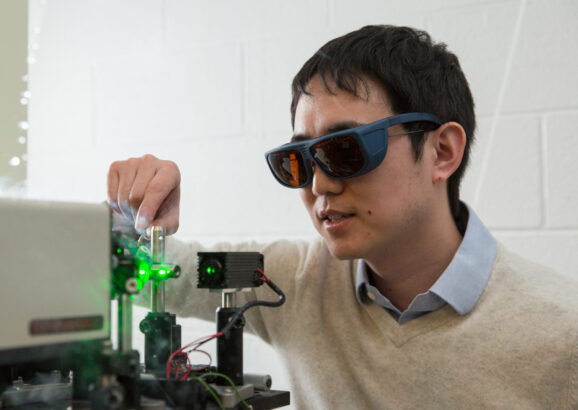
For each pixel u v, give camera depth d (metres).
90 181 1.76
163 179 0.90
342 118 0.78
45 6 1.85
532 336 0.82
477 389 0.82
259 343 1.46
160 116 1.66
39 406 0.60
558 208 1.20
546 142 1.21
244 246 1.16
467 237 0.90
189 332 1.56
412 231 0.85
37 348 0.49
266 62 1.51
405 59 0.82
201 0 1.60
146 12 1.69
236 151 1.55
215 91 1.58
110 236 0.54
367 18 1.39
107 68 1.75
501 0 1.25
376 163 0.77
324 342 0.97
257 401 0.65
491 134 1.26
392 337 0.89
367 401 0.92
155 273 0.70
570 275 1.18
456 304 0.86
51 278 0.50
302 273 1.03
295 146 0.81
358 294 0.94
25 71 1.72
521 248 1.23
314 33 1.45
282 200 1.48
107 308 0.54
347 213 0.80
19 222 0.49
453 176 0.91
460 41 1.29
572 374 0.79
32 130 1.86
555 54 1.21
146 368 0.69
